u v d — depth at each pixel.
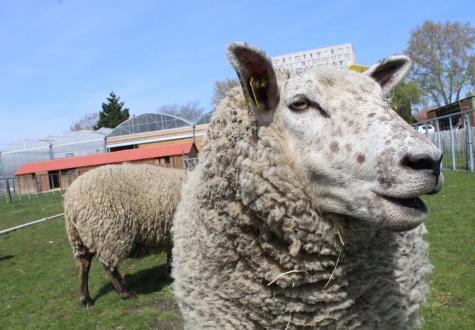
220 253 0.69
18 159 14.80
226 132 0.70
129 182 1.73
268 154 0.65
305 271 0.65
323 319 0.65
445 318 1.24
